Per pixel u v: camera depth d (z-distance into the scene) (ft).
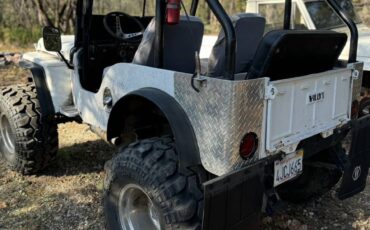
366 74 18.03
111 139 10.12
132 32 13.87
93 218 11.75
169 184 8.14
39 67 13.15
